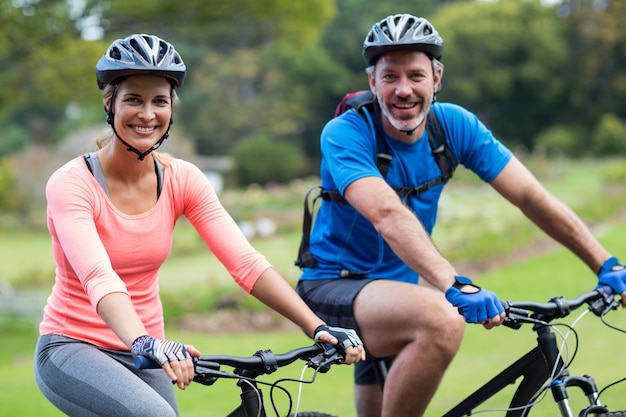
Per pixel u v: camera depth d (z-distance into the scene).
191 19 16.70
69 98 17.09
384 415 4.34
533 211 4.64
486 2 65.69
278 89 62.56
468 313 3.65
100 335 3.70
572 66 62.69
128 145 3.55
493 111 63.97
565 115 63.16
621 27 60.81
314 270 4.83
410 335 4.24
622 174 33.47
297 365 10.62
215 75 61.97
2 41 16.33
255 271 3.72
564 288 14.51
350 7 64.31
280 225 27.80
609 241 18.78
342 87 61.19
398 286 4.36
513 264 17.53
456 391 8.53
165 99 3.56
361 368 5.07
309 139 63.06
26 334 15.60
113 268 3.70
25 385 10.41
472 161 4.76
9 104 18.09
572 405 7.24
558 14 64.69
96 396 3.43
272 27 17.67
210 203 3.88
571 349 9.95
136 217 3.71
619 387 7.81
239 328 14.12
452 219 21.72
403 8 66.94
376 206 4.26
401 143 4.57
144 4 16.33
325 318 4.59
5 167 36.78
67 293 3.70
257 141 53.47
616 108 61.94
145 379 3.79
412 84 4.37
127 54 3.47
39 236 33.50
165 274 20.38
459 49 61.91
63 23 16.17
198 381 3.17
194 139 60.72
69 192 3.58
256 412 3.48
